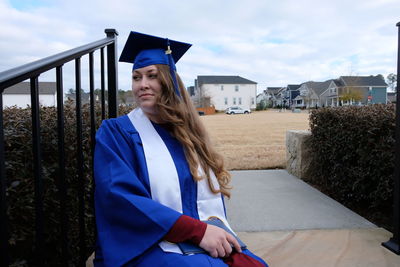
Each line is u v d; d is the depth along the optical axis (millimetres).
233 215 3316
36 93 1295
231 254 1326
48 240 1801
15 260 1558
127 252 1181
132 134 1443
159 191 1331
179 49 1797
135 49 1664
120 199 1200
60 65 1463
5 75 1084
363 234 2771
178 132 1499
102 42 1912
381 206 3473
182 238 1219
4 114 2137
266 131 14828
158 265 1164
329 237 2721
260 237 2744
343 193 3783
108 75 2119
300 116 31734
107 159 1319
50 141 1776
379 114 3006
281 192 4168
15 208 1484
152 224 1188
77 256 2135
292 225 3012
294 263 2271
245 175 5207
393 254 2389
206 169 1550
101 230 1235
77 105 1664
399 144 2361
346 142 3518
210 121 25641
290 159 5336
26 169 1554
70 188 1981
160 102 1522
